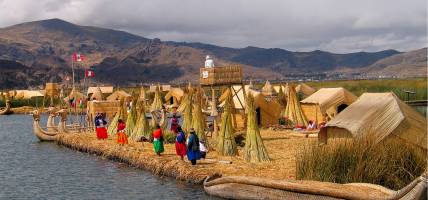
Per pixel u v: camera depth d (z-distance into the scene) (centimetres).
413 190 1167
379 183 1518
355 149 1591
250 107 2189
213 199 1680
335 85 12312
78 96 7400
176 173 2025
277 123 3728
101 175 2188
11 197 1830
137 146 2708
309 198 1443
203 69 3177
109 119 4012
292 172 1862
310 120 3547
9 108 7931
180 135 2183
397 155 1551
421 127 1892
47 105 8731
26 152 3044
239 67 3241
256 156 2134
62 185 2019
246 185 1609
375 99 2112
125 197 1772
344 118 2105
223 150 2322
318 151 1648
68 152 3005
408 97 6794
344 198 1364
